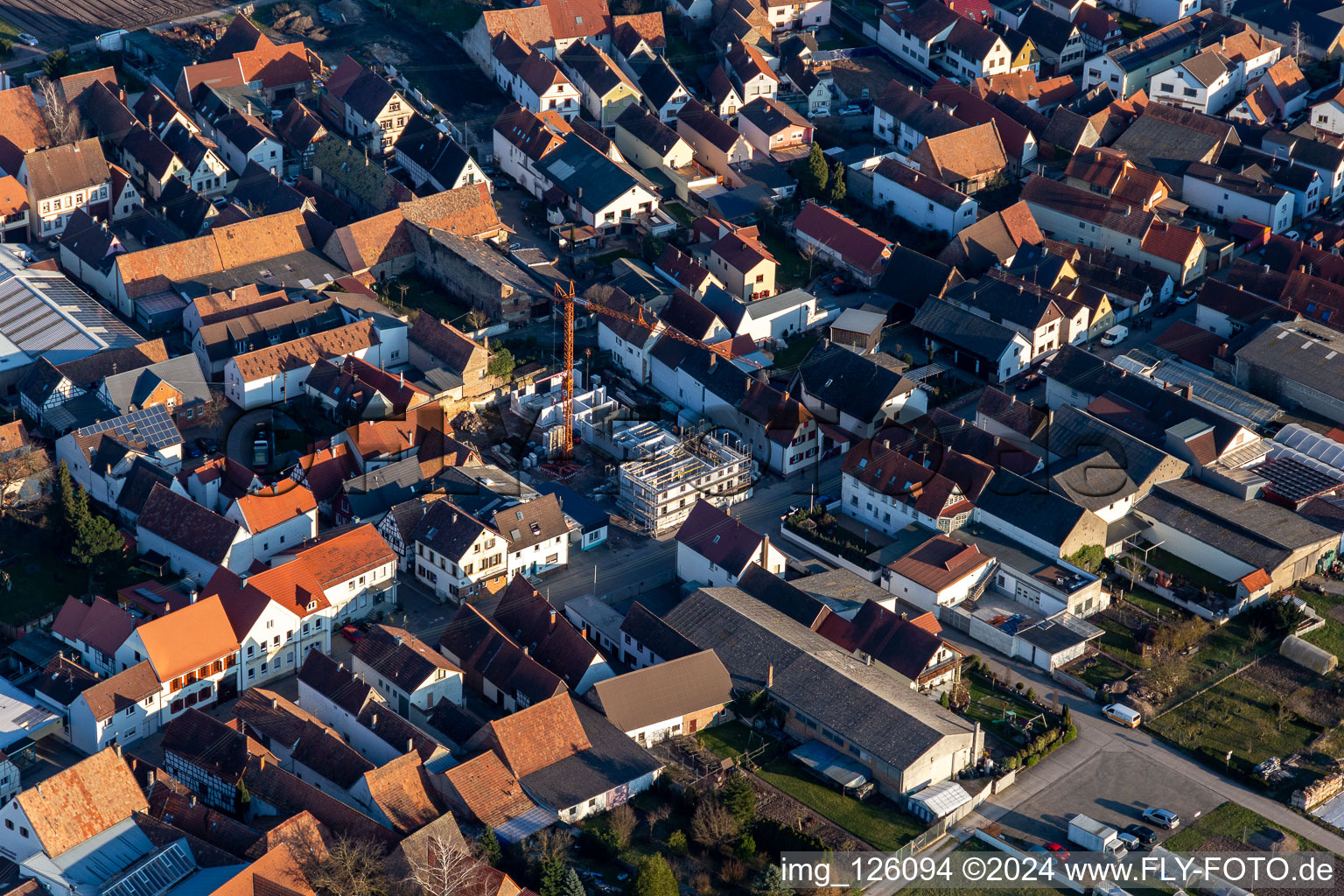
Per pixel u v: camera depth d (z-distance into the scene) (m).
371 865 166.12
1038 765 194.50
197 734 184.75
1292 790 191.38
